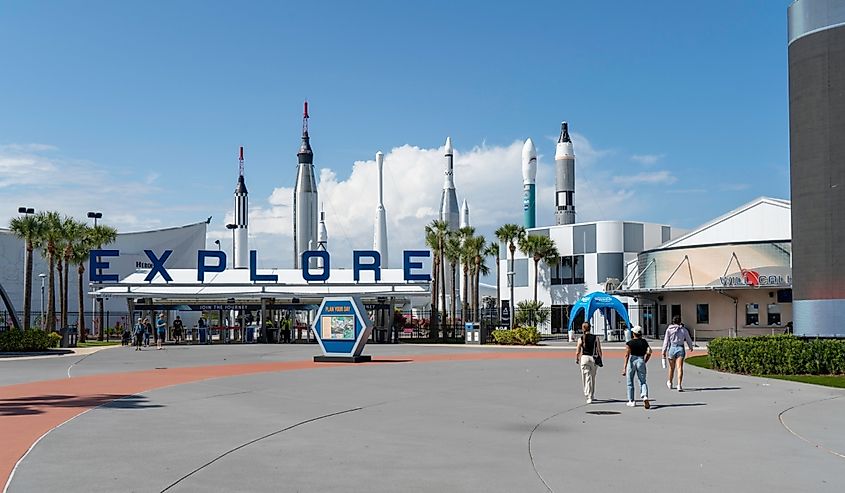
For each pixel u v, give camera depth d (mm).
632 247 76125
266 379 26109
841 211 27516
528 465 11727
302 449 13008
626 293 63719
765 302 58125
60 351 45844
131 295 59750
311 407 18703
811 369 25328
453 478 10805
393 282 63531
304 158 124625
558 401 19984
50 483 10430
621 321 71625
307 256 63531
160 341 54125
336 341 35188
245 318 63344
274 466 11594
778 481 10656
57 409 18062
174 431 14852
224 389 22797
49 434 14398
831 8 27859
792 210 29344
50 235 59188
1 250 81062
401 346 53812
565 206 92875
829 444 13562
